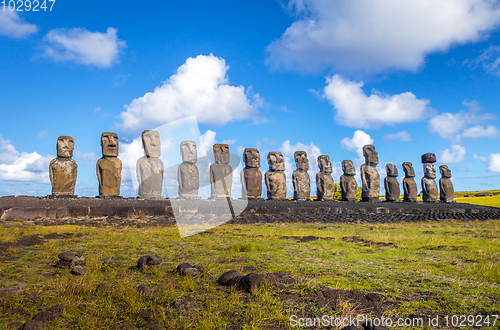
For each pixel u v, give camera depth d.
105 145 24.17
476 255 10.16
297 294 5.94
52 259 8.52
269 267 8.15
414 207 32.41
